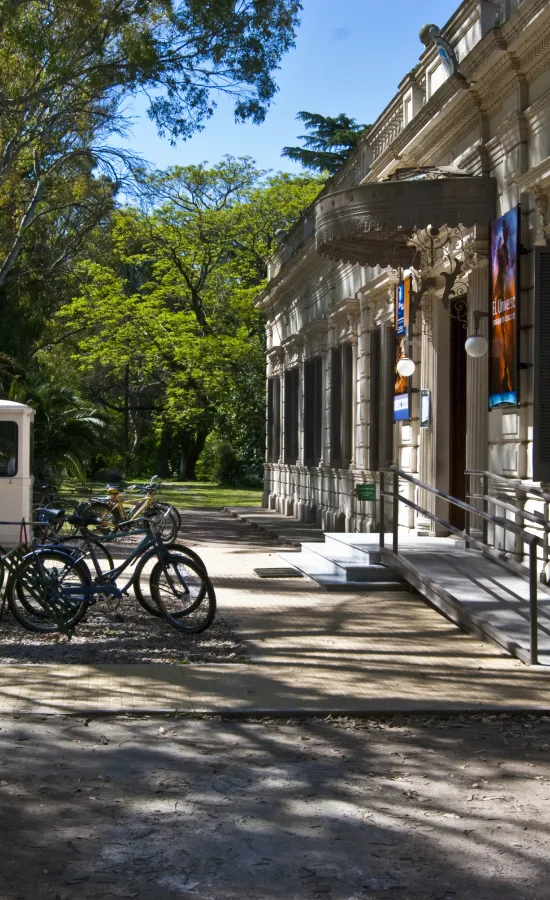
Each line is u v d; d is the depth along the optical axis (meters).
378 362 18.22
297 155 48.16
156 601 9.81
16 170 23.03
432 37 14.40
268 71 16.78
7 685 7.61
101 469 52.66
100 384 55.38
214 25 16.11
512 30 11.56
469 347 12.52
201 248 43.94
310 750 6.13
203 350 43.97
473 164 13.38
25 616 9.96
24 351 32.22
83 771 5.67
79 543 11.48
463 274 13.96
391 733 6.55
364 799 5.25
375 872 4.34
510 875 4.31
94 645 9.16
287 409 27.64
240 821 4.92
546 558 11.03
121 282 44.12
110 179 20.72
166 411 50.28
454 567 11.73
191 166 43.22
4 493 16.66
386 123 17.88
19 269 29.45
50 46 16.30
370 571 12.76
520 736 6.50
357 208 13.20
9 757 5.91
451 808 5.12
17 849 4.55
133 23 16.75
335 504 21.94
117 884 4.20
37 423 29.16
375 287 18.00
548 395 11.12
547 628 9.16
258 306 32.81
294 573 14.20
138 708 6.93
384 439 17.36
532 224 11.64
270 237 44.47
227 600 11.80
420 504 15.66
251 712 6.88
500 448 12.49
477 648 9.14
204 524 25.72
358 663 8.48
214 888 4.17
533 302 11.16
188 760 5.91
